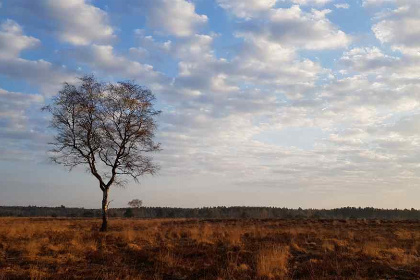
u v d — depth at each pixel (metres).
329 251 16.47
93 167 28.80
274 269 12.38
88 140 28.53
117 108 28.97
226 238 20.73
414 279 11.40
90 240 19.53
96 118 28.72
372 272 12.26
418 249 17.62
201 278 11.65
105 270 12.54
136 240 20.58
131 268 13.11
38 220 49.00
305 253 16.27
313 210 107.75
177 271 12.52
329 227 34.41
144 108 29.25
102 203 28.81
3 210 121.50
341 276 11.66
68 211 121.38
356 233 26.06
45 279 11.20
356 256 15.00
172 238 22.17
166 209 117.12
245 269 12.51
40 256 14.81
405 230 29.34
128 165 29.27
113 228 31.50
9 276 11.40
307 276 11.87
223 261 14.04
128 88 28.95
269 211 101.88
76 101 28.28
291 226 36.28
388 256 14.86
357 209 105.38
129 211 89.44
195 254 15.65
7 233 22.97
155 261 14.02
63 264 13.47
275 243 18.56
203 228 28.14
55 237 21.23
